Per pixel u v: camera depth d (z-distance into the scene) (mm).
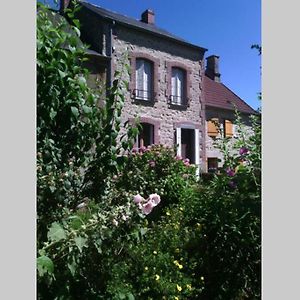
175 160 7117
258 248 3334
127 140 3164
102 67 14758
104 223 2252
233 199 3465
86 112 2832
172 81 17812
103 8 17438
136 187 3473
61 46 2922
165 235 3684
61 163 2828
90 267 2396
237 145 4051
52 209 2535
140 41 16266
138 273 2965
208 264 3570
